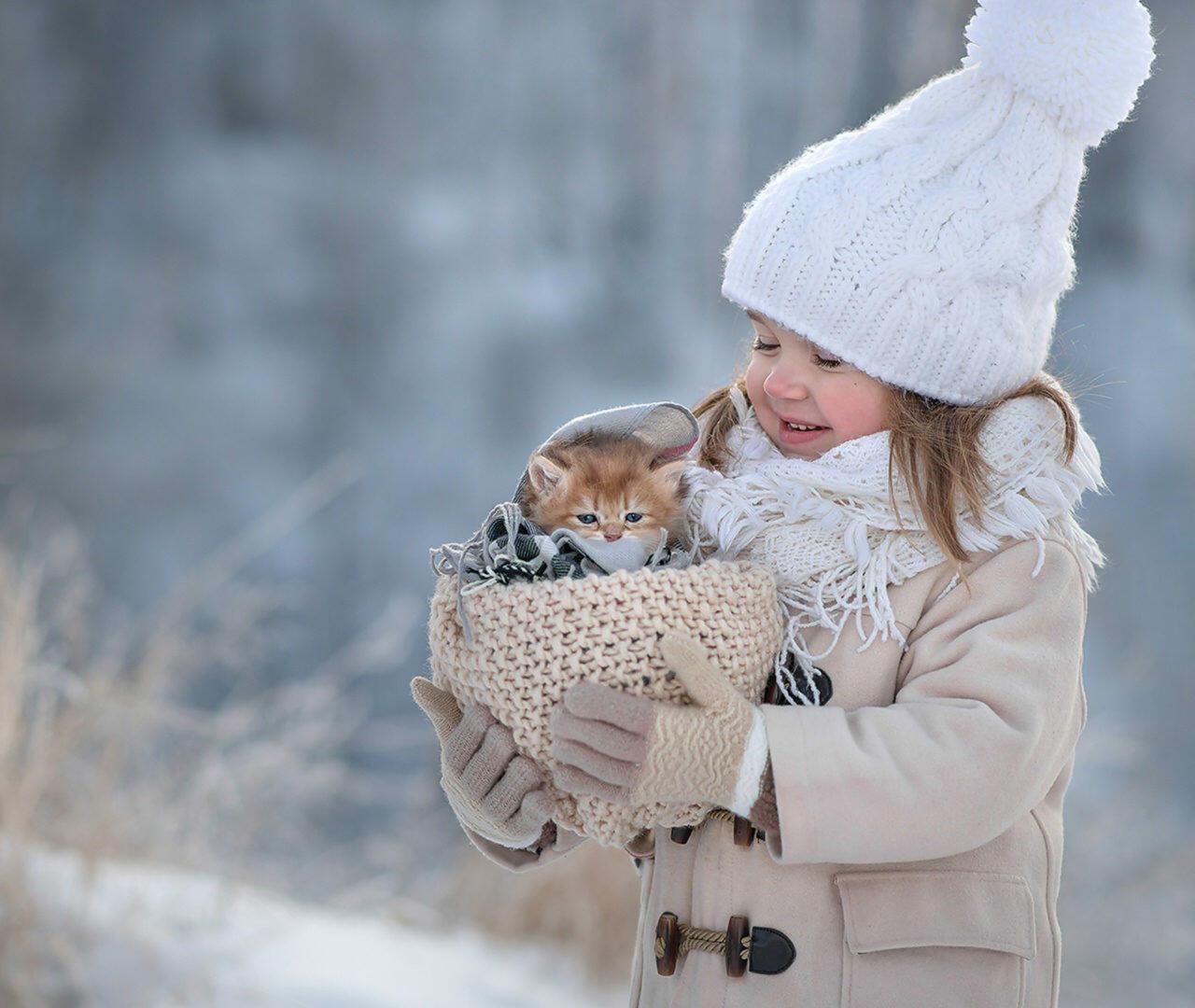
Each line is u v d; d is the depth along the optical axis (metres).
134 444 42.50
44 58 50.78
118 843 10.80
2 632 10.56
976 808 4.55
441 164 54.62
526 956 13.21
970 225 5.01
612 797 4.54
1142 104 50.94
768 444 5.59
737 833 4.98
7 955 9.38
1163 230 50.97
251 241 50.53
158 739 11.95
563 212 54.25
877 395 5.21
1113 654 34.28
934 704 4.70
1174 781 26.67
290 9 53.91
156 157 51.47
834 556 5.05
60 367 44.53
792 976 4.88
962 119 5.14
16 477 39.22
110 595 36.47
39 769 10.09
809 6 50.09
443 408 47.69
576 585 4.67
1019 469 5.01
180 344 47.38
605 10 55.59
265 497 42.06
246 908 11.29
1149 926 17.61
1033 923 4.88
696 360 50.09
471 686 4.81
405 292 51.12
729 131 51.84
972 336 5.02
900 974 4.81
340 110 53.97
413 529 42.34
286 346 48.53
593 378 49.97
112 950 9.85
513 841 4.93
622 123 54.91
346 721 18.75
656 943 5.14
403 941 12.61
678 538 5.39
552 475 5.19
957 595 4.95
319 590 38.78
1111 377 46.53
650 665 4.61
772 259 5.16
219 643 14.09
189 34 52.84
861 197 5.06
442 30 55.50
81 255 48.75
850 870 4.91
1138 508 41.25
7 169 49.12
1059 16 4.93
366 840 16.72
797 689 4.96
